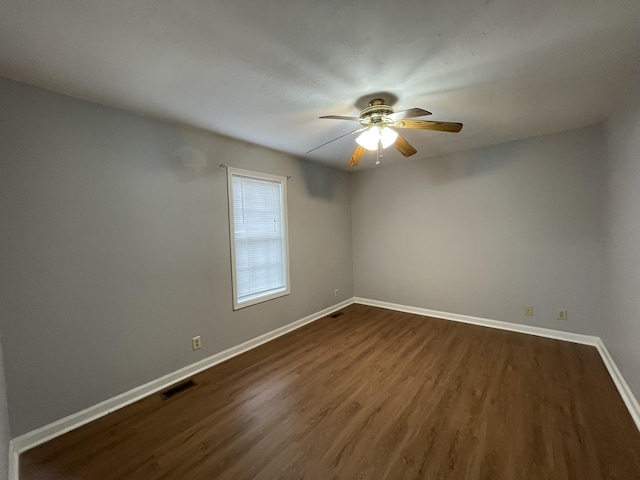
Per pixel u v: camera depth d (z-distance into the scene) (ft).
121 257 7.13
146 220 7.60
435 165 12.73
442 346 9.89
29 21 4.12
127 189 7.25
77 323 6.41
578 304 9.82
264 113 7.70
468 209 11.94
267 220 11.16
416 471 4.89
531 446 5.34
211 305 9.09
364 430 5.92
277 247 11.57
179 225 8.32
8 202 5.58
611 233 8.12
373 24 4.46
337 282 14.70
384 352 9.59
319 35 4.69
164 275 7.96
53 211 6.11
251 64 5.46
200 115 7.71
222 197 9.45
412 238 13.62
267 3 3.95
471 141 10.73
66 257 6.27
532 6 4.16
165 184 8.02
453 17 4.35
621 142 7.20
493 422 6.02
